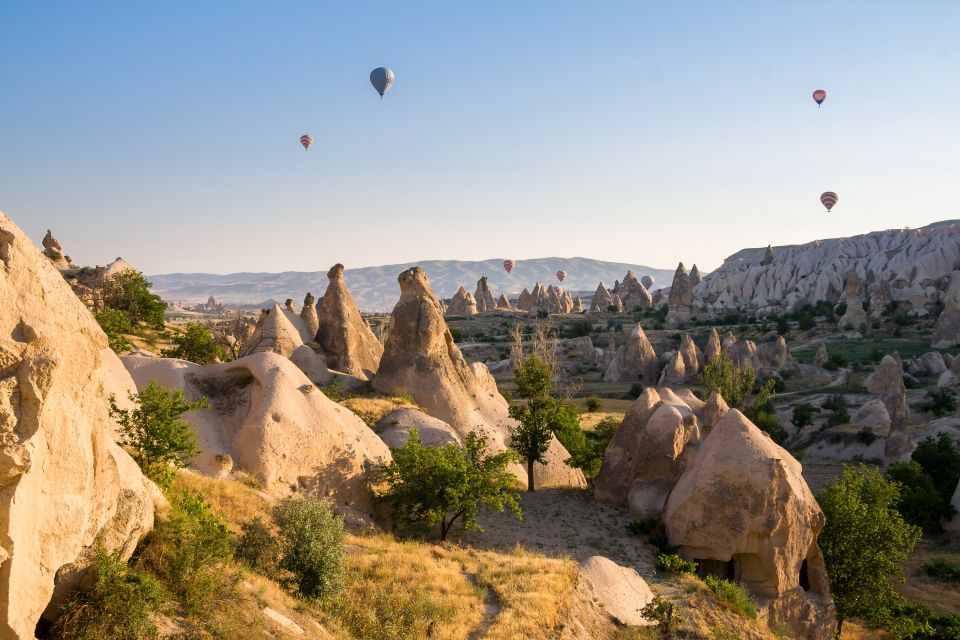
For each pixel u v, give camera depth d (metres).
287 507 18.27
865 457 55.66
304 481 24.09
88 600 11.46
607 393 87.56
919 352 112.81
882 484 30.14
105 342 11.52
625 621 21.77
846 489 29.34
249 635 13.23
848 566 27.75
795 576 26.19
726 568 26.98
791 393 85.25
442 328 36.41
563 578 22.06
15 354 9.70
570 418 41.09
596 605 21.80
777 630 24.34
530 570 22.66
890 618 27.31
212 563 14.43
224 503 19.94
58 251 62.03
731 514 26.06
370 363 45.41
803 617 25.98
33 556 10.15
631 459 31.50
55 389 10.34
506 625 18.42
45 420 10.16
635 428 32.03
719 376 71.31
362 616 16.94
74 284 54.62
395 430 30.70
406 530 25.34
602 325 152.88
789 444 62.22
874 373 80.44
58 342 10.29
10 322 9.90
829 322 150.62
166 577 13.32
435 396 34.47
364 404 32.56
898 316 142.12
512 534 27.52
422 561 21.27
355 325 44.84
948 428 56.06
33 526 10.10
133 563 13.19
